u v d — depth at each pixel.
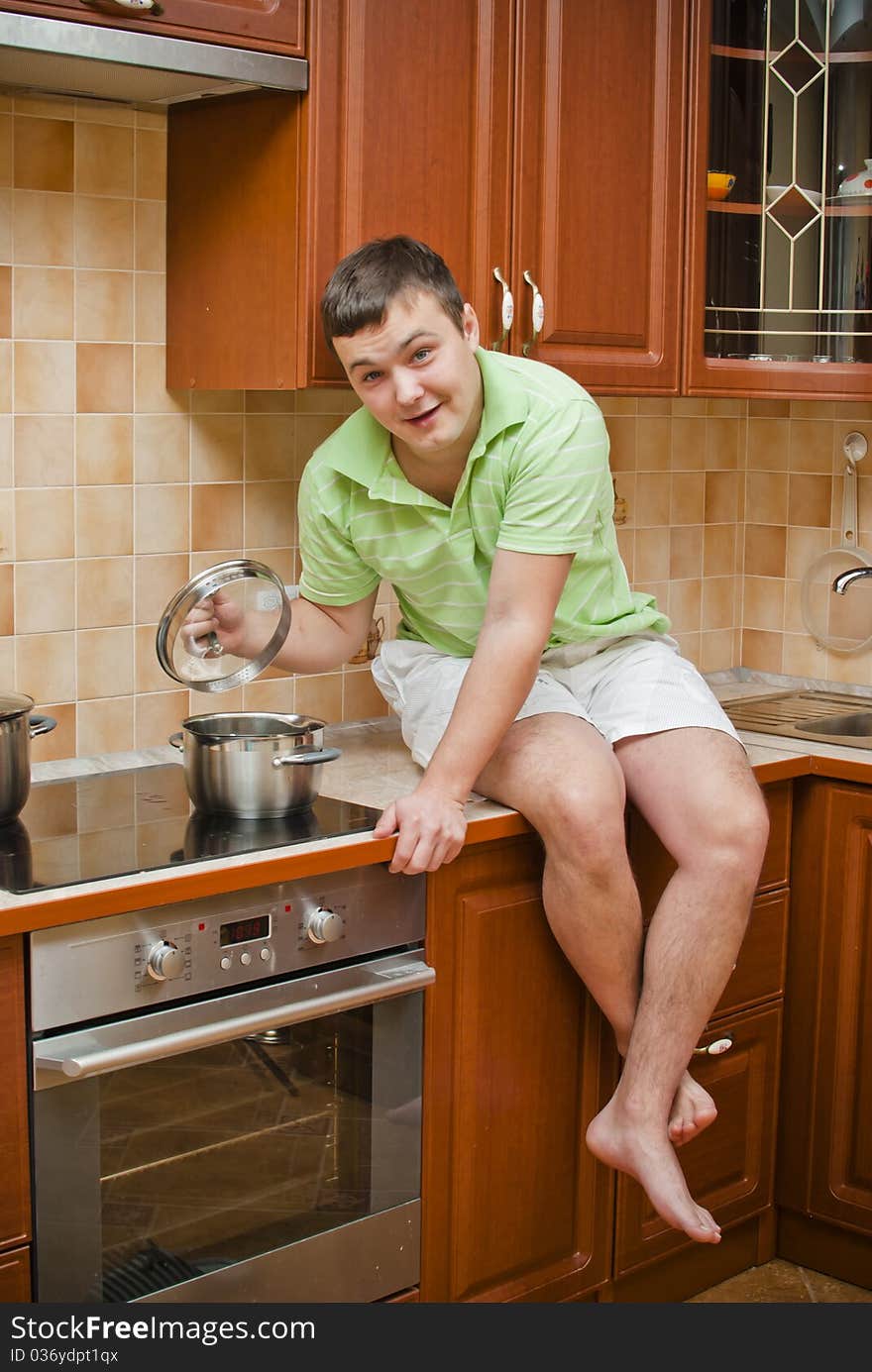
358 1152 2.00
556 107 2.31
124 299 2.26
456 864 2.03
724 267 2.55
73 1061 1.66
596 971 2.07
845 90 2.60
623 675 2.22
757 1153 2.56
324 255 2.08
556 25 2.29
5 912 1.61
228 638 2.03
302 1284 1.96
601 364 2.42
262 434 2.45
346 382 2.13
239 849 1.85
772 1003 2.53
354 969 1.95
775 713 2.84
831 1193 2.54
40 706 2.26
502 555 2.00
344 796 2.15
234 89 2.09
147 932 1.75
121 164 2.23
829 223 2.61
